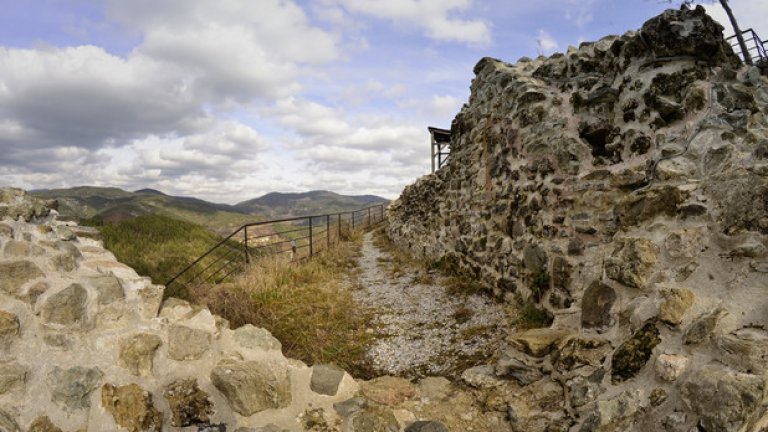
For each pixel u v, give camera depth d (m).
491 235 6.29
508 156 5.77
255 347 2.98
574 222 4.36
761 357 2.05
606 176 4.08
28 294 2.27
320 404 2.93
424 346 4.53
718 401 2.01
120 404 2.33
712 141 3.03
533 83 5.26
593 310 3.12
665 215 2.90
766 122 3.21
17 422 2.04
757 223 2.45
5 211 2.46
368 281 7.82
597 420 2.46
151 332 2.59
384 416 2.94
